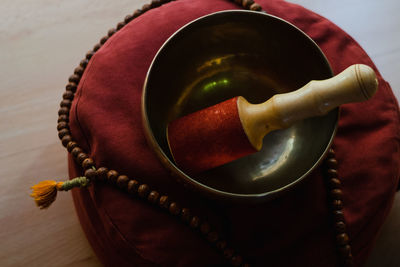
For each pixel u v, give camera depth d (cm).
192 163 55
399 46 84
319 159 52
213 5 66
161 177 60
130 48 64
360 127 63
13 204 75
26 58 81
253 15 55
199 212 60
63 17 84
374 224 61
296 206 60
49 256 74
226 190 57
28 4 84
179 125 55
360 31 85
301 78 58
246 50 60
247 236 59
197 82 61
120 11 85
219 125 53
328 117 54
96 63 64
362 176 61
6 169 76
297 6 68
